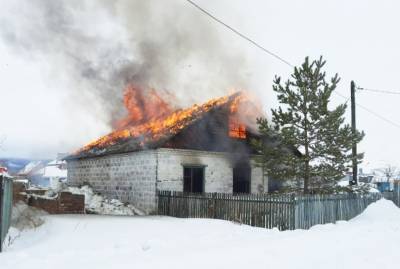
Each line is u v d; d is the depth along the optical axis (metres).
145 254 8.48
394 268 7.76
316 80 17.89
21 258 7.97
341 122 17.86
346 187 19.08
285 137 17.58
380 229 13.30
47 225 12.66
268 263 7.75
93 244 9.82
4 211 9.21
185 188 21.66
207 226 13.47
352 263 8.04
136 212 21.41
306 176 17.97
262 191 24.20
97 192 25.08
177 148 21.44
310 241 10.48
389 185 41.00
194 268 7.23
